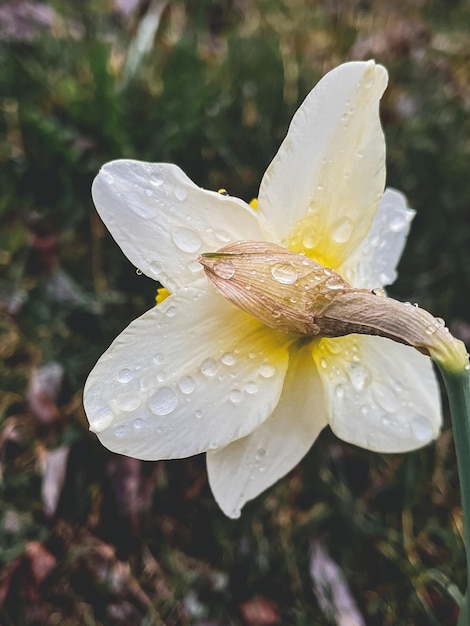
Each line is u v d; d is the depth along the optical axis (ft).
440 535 0.59
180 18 0.86
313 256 0.38
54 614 0.52
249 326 0.36
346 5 0.94
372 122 0.37
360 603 0.55
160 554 0.56
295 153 0.37
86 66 0.75
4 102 0.70
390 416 0.39
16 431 0.60
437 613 0.55
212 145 0.71
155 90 0.74
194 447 0.34
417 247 0.70
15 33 0.75
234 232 0.36
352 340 0.39
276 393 0.36
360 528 0.58
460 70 0.87
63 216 0.68
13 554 0.53
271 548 0.57
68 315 0.64
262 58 0.75
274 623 0.53
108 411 0.33
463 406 0.29
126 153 0.68
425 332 0.29
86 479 0.58
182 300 0.34
